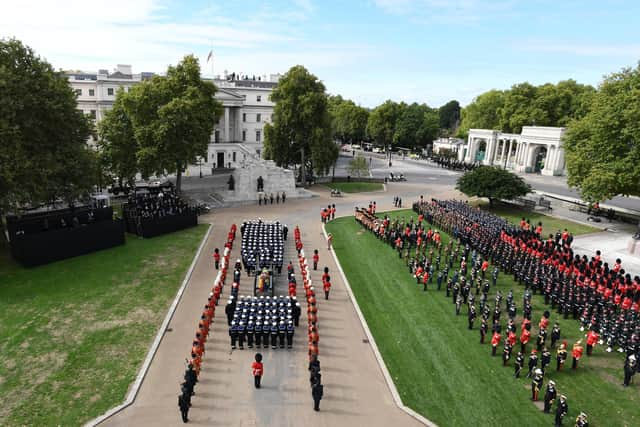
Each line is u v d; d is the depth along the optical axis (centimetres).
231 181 6309
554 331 2386
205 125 5781
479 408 1923
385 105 13575
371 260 3809
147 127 5162
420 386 2062
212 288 3050
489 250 3716
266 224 4309
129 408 1805
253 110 9806
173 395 1902
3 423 1686
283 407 1855
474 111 12700
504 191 5491
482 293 3069
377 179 8394
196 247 3959
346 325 2611
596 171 4556
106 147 5788
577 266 3309
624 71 4806
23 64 3484
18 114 3344
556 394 2027
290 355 2259
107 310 2655
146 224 4197
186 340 2355
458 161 11262
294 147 7619
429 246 4169
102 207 4622
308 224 4988
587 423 1723
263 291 2980
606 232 4797
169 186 6125
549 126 10119
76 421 1712
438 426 1794
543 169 9350
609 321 2502
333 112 14712
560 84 10462
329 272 3475
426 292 3161
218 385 1980
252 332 2284
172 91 5562
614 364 2288
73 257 3588
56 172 3544
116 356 2175
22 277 3122
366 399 1939
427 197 6844
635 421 1859
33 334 2344
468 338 2528
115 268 3362
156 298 2850
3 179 3209
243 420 1759
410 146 14388
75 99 3966
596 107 4869
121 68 9006
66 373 2020
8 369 2033
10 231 3597
